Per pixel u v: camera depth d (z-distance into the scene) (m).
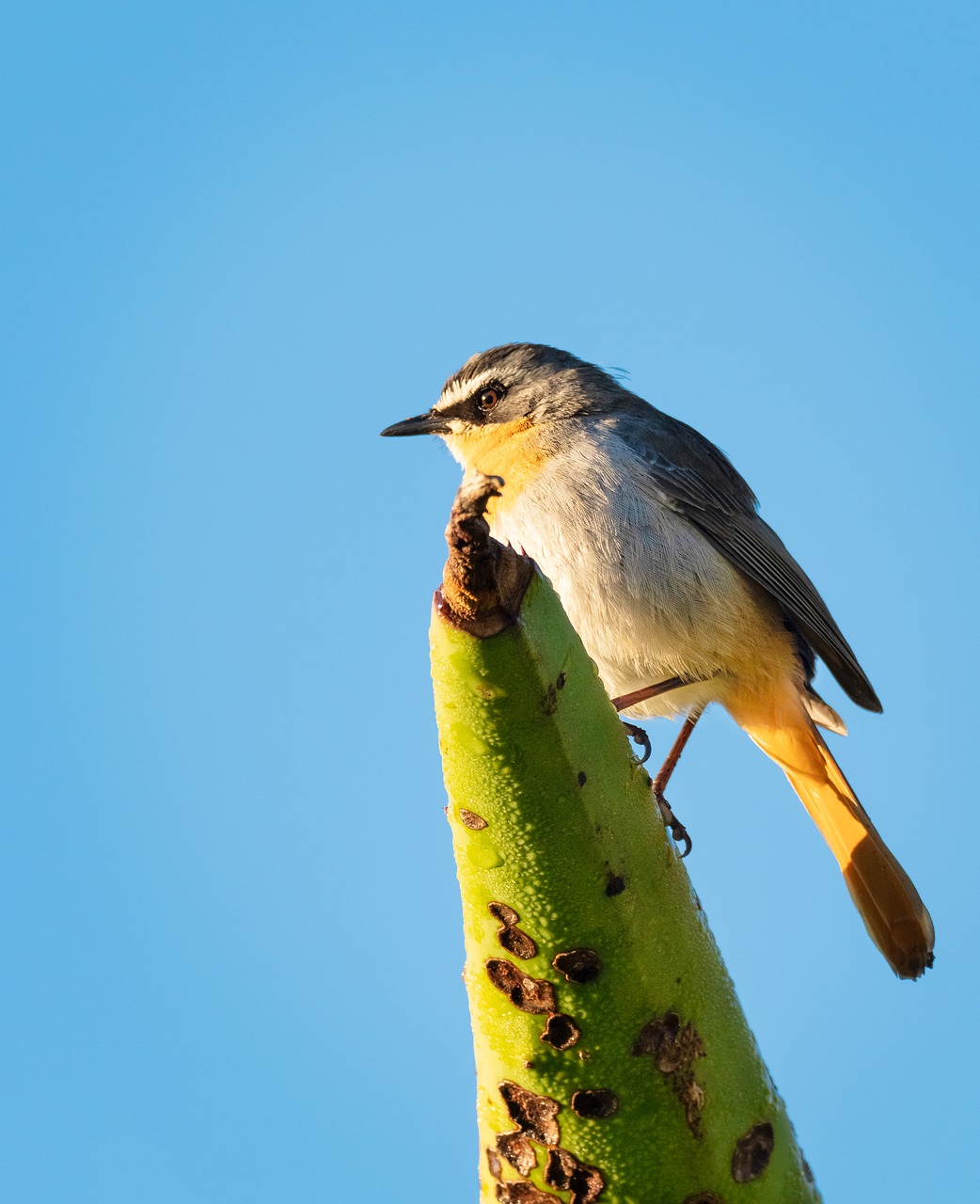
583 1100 5.96
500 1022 5.95
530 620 5.27
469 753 5.44
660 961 5.89
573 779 5.51
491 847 5.60
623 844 5.72
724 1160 6.12
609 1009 5.83
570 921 5.68
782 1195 6.24
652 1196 6.07
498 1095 6.09
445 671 5.30
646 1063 5.93
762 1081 6.35
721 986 6.24
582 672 5.55
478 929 5.84
